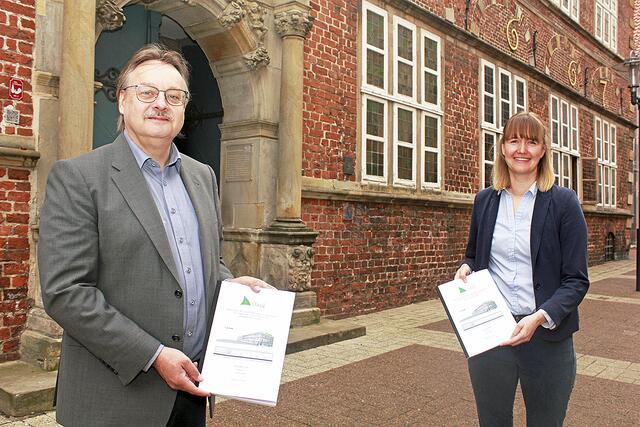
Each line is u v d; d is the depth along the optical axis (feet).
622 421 12.83
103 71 18.98
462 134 34.40
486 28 37.37
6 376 13.37
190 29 21.31
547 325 7.77
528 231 8.41
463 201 33.58
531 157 8.35
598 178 58.49
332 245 24.99
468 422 12.57
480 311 7.73
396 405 13.65
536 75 44.09
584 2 55.62
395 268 28.73
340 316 25.39
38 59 15.20
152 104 6.09
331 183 24.85
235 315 6.00
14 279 14.83
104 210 5.72
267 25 21.76
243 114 22.17
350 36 26.16
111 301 5.76
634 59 38.01
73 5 14.57
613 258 62.08
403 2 29.01
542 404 8.25
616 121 64.08
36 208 15.21
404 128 29.63
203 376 5.69
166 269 5.92
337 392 14.60
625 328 24.41
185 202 6.61
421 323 24.52
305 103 23.77
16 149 14.55
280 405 13.56
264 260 21.50
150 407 5.80
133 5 19.93
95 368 5.77
